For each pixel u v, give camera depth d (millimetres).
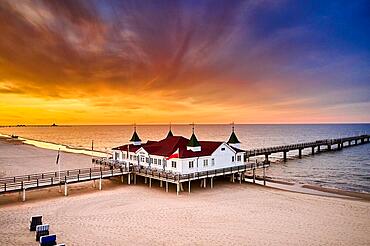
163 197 38594
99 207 33906
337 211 34281
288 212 33594
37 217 26750
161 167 46281
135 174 46031
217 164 47750
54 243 22938
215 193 41438
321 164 82062
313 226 29453
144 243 24844
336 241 25969
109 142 164500
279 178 60719
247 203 36812
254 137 197250
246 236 26688
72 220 29734
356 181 58875
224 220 30578
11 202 35281
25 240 24422
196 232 27375
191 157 43875
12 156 86688
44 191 40656
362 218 32062
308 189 48969
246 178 56844
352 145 138500
